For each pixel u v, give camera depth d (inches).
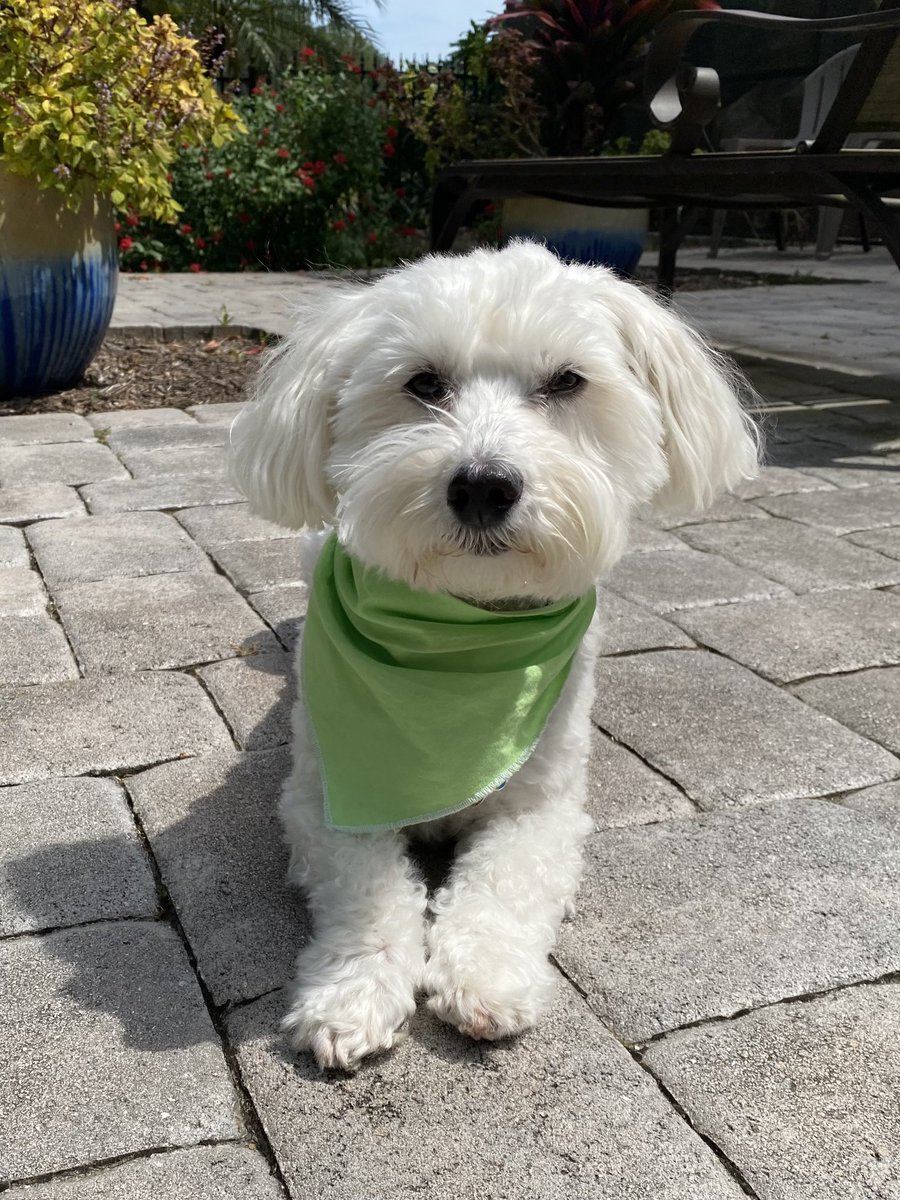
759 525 37.4
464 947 16.2
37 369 50.3
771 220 130.3
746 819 21.0
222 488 39.5
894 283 98.7
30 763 22.3
